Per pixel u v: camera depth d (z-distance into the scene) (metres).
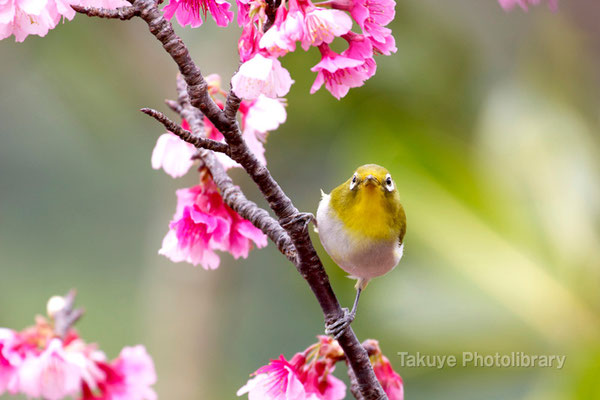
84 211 19.72
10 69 16.12
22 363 6.11
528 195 10.12
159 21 4.17
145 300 16.38
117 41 14.44
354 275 6.41
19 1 4.50
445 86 12.56
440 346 9.48
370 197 5.99
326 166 15.03
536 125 10.76
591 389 8.82
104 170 19.42
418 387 9.73
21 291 18.98
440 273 9.71
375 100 12.38
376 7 4.55
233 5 7.59
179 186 15.34
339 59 4.49
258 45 4.46
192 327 15.05
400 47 12.65
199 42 14.66
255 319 16.86
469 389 10.00
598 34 11.70
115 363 6.74
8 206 19.33
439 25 12.80
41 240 19.56
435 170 10.30
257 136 6.20
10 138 18.95
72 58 14.22
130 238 19.89
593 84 11.58
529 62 11.84
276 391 5.21
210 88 6.06
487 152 10.71
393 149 10.81
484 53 12.83
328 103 12.70
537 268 9.51
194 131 5.79
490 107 11.29
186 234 5.69
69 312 6.67
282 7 4.35
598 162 10.36
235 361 16.50
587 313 9.29
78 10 4.19
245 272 16.86
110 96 14.98
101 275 19.66
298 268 4.88
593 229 9.77
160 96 15.09
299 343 16.88
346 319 4.90
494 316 9.39
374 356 5.52
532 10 11.86
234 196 5.34
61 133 19.09
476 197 9.97
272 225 5.07
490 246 9.72
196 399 15.03
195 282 15.02
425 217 9.90
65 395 6.06
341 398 5.38
